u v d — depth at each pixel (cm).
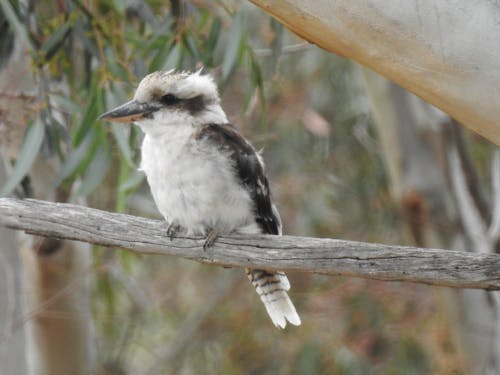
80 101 1089
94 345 1430
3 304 1093
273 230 844
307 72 1505
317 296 1502
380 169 1577
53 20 1062
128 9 1068
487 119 630
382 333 1495
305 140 1536
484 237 1291
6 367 1127
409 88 646
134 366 1881
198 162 786
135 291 1683
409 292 1480
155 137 800
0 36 1007
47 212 747
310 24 648
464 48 615
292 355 1554
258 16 1342
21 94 994
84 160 952
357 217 1605
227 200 796
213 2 1130
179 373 1723
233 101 1320
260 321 1642
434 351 1468
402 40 628
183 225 795
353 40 643
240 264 735
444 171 1319
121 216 756
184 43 1002
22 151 926
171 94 800
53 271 1226
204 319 1706
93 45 998
